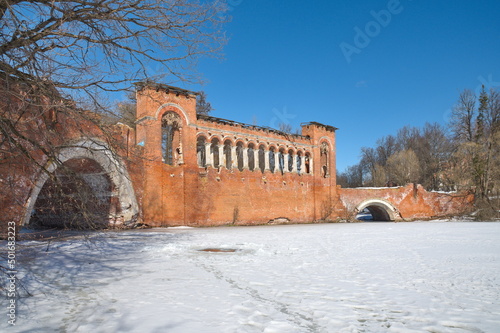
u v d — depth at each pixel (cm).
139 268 1184
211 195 3634
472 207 5553
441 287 923
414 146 8706
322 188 4916
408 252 1609
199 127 3622
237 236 2389
